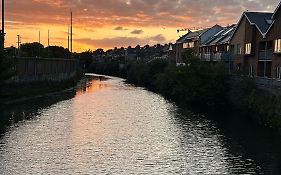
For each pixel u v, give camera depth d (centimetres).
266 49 4828
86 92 7350
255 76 4744
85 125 3759
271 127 3594
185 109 4962
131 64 12181
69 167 2383
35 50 11162
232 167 2400
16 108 4759
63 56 13250
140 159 2577
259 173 2291
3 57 4575
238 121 3984
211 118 4200
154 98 6350
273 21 4531
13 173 2245
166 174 2267
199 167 2403
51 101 5622
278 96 3578
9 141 3012
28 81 6134
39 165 2409
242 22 5556
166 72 7331
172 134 3366
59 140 3089
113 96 6650
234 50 5931
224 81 5266
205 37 8306
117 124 3844
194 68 5469
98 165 2434
